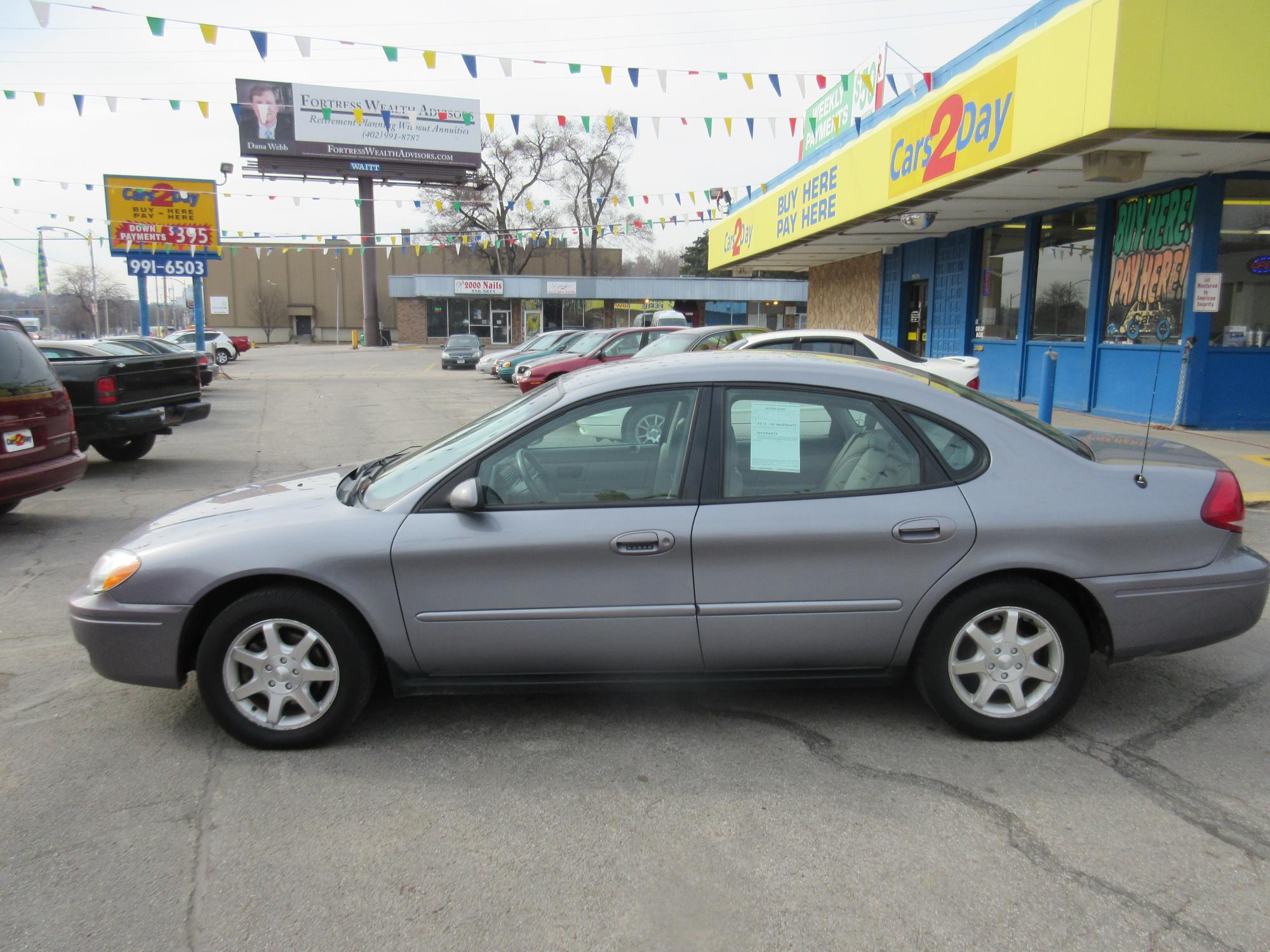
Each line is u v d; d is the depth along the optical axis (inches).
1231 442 396.8
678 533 136.3
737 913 103.4
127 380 401.7
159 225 1061.8
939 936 99.2
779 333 433.7
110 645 141.1
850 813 123.8
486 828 121.4
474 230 2303.2
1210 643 142.4
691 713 155.5
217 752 143.3
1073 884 107.9
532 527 137.1
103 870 112.3
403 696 144.6
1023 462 140.9
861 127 631.8
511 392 886.4
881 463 140.8
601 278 2112.5
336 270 2947.8
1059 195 479.8
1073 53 331.6
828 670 143.7
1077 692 141.0
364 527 139.0
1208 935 98.9
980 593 137.9
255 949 98.1
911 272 730.8
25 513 326.6
